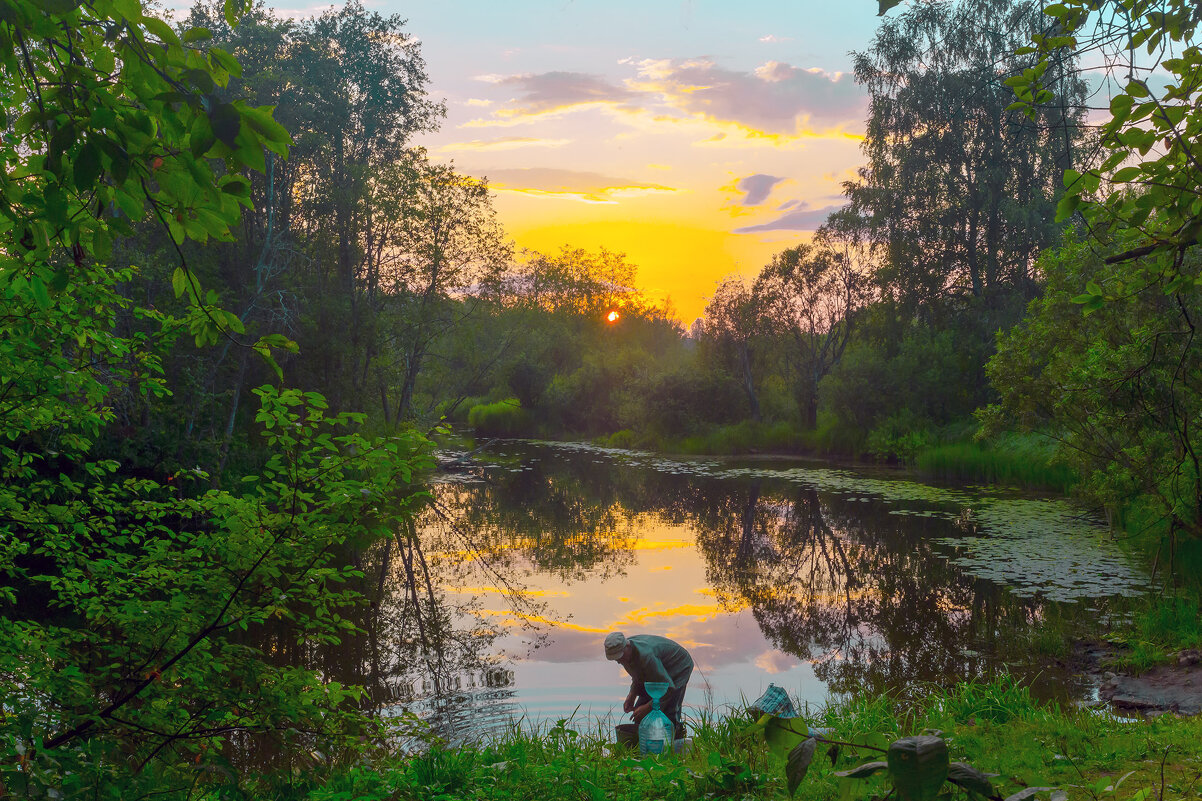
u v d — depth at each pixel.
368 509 4.04
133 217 2.30
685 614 11.82
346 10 35.59
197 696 4.10
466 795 4.78
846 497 24.31
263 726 4.09
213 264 25.08
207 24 29.06
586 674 9.09
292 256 28.53
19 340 4.29
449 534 18.91
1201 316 9.84
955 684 8.37
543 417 54.66
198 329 2.94
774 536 18.28
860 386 36.16
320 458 4.12
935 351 34.12
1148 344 9.89
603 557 16.22
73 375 4.50
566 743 6.16
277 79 27.80
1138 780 4.61
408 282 32.94
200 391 20.05
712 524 20.14
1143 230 3.57
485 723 7.49
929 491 25.20
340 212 31.14
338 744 4.39
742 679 8.84
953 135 32.66
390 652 9.96
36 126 2.49
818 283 41.56
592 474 31.80
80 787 3.34
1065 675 8.68
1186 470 10.59
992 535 17.08
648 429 45.03
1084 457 13.78
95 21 2.06
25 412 4.59
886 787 2.44
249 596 4.13
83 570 4.52
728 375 44.41
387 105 36.00
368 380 32.12
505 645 10.28
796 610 11.93
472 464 35.59
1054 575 13.17
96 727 3.73
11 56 2.14
